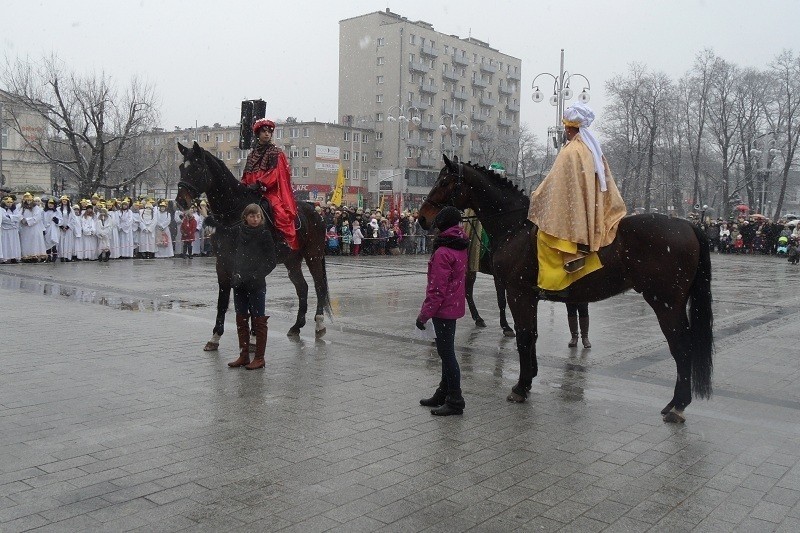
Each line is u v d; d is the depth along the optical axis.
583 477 5.07
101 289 15.16
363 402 6.91
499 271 7.21
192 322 11.22
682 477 5.11
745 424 6.46
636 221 6.57
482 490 4.79
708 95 47.78
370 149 74.31
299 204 10.26
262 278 8.15
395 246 30.58
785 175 48.25
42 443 5.54
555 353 9.57
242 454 5.38
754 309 14.05
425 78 74.81
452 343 6.54
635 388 7.71
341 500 4.56
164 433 5.83
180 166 8.56
